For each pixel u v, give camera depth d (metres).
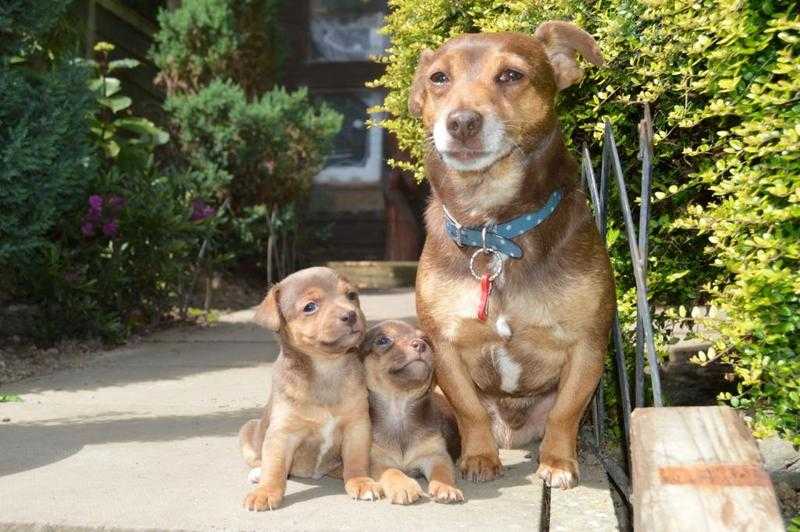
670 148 1.32
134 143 2.95
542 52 1.18
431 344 1.17
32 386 1.76
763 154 1.04
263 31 3.49
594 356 1.17
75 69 2.04
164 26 3.33
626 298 1.32
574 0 1.36
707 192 1.33
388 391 1.15
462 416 1.20
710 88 1.16
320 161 3.49
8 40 2.00
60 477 1.17
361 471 1.12
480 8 1.51
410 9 1.58
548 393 1.28
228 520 1.02
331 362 1.11
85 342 2.22
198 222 2.63
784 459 1.33
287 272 3.57
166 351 2.15
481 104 1.11
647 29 1.25
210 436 1.36
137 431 1.39
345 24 4.66
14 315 2.22
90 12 3.09
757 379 1.06
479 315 1.16
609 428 1.40
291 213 3.38
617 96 1.33
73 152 2.05
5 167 1.87
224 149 3.27
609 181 1.37
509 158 1.14
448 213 1.18
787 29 1.05
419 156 1.60
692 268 1.33
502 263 1.16
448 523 1.01
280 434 1.10
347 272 3.78
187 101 3.23
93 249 2.30
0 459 1.25
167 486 1.14
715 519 0.73
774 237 1.02
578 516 1.06
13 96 1.92
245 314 2.84
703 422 0.81
